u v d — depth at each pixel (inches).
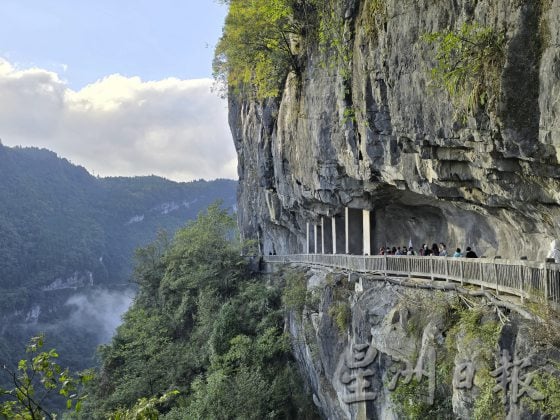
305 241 1834.4
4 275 7130.9
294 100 1256.2
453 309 567.2
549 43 432.5
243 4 1310.3
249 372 1201.4
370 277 851.4
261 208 2191.2
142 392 1440.7
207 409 1091.9
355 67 854.5
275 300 1475.1
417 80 635.5
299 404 1101.1
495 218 777.6
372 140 845.8
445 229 1051.9
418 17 620.1
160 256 2415.1
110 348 1777.8
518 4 455.2
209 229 2214.6
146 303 2249.0
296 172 1337.4
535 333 424.8
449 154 639.1
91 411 1492.4
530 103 464.4
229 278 1828.2
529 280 462.0
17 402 291.7
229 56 1424.7
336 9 917.8
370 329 713.0
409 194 1024.2
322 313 975.0
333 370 864.9
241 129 2396.7
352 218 1306.6
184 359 1492.4
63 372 301.4
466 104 538.3
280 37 1257.4
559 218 567.8
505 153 522.9
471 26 517.7
